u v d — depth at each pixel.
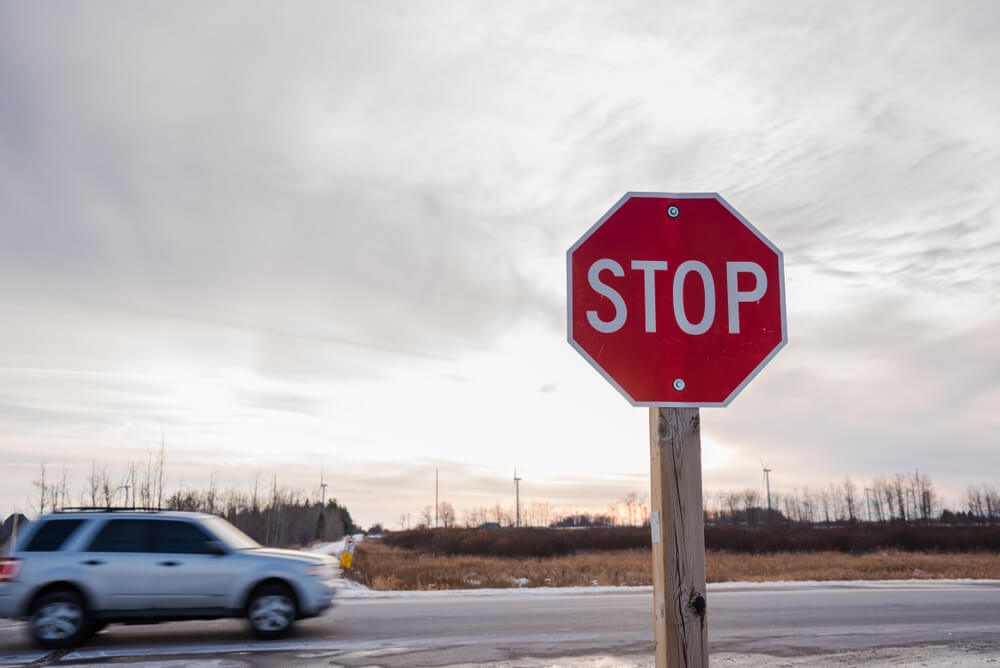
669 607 3.21
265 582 10.71
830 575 25.80
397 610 14.14
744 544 44.81
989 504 93.88
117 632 11.34
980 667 8.66
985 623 12.48
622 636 10.95
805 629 11.74
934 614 13.65
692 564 3.25
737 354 3.46
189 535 10.78
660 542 3.30
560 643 10.31
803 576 25.47
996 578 25.53
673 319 3.47
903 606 14.95
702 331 3.46
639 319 3.47
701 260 3.52
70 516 10.63
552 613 13.65
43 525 10.52
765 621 12.68
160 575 10.41
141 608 10.31
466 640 10.57
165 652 9.60
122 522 10.66
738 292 3.50
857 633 11.33
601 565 30.91
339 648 9.89
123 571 10.33
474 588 20.84
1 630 11.39
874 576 25.67
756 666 8.78
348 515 153.50
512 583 22.31
